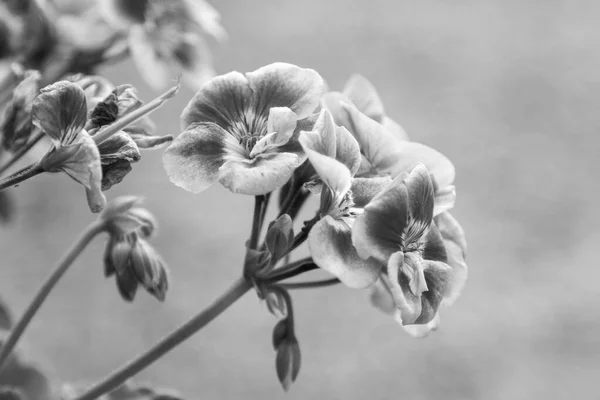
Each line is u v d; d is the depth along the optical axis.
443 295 0.49
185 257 1.38
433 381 1.25
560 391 1.25
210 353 1.24
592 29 2.01
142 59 0.62
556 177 1.61
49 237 1.40
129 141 0.47
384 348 1.27
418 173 0.49
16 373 0.57
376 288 0.54
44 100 0.46
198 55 0.65
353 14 1.99
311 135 0.47
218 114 0.49
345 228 0.48
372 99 0.54
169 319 1.28
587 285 1.39
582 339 1.31
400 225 0.48
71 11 0.62
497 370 1.27
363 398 1.22
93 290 1.32
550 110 1.76
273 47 1.84
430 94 1.77
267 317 1.30
